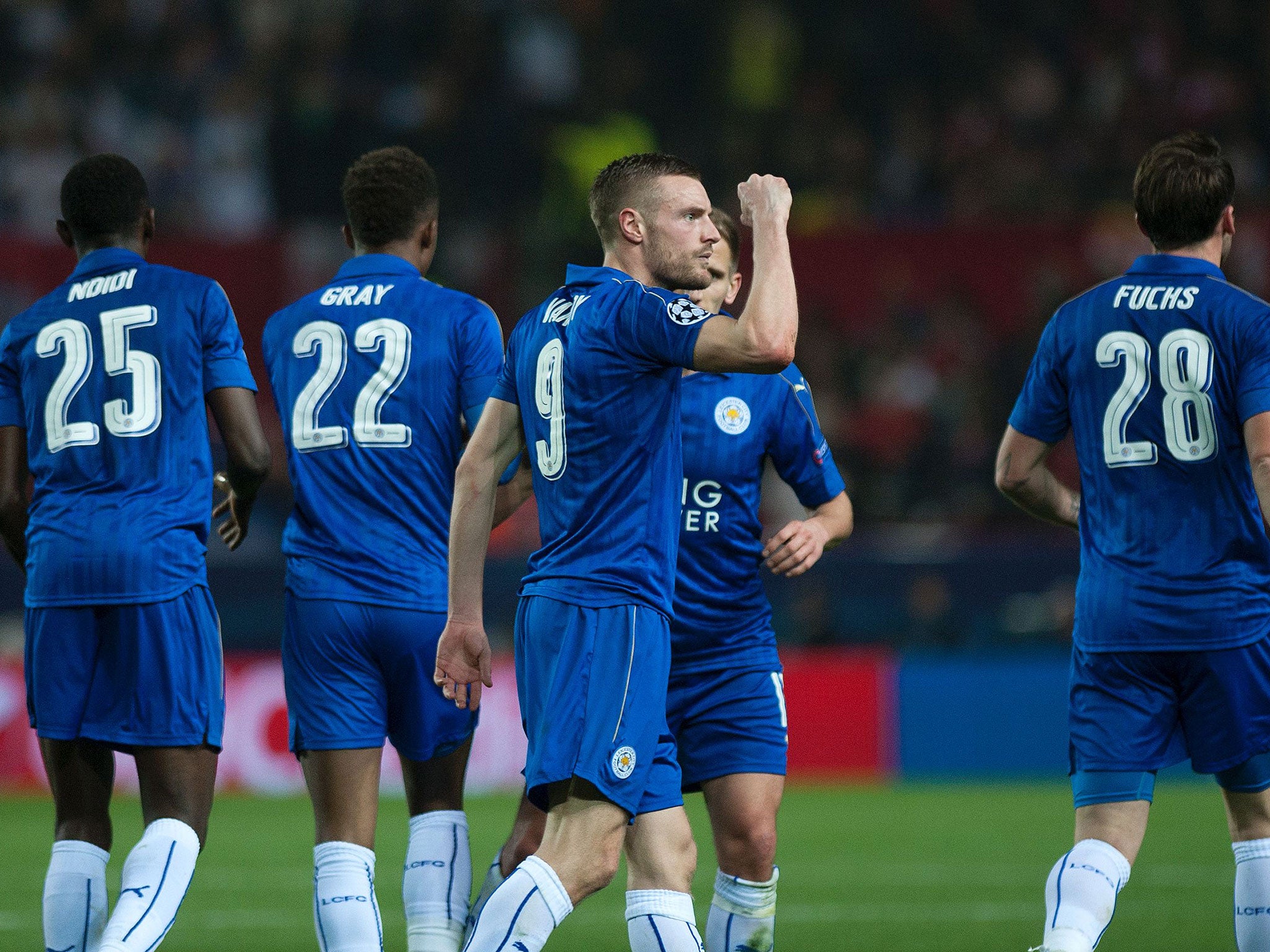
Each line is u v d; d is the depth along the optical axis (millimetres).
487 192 58719
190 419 15430
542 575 13203
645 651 12844
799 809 36469
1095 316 14758
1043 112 65188
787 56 67250
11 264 51906
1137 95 64438
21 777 40062
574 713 12680
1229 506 14180
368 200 16547
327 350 16141
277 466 47844
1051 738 42812
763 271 12508
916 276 54594
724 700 15836
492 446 13883
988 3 68000
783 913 23188
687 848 13992
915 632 44156
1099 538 14648
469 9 66375
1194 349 14211
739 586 16031
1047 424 15203
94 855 14977
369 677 15703
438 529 16078
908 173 63562
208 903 24344
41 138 61906
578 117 62125
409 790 16328
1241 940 14266
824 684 43000
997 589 45188
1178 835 31312
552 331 13336
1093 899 13516
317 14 66938
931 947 20469
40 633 15086
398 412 15891
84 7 67000
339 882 15023
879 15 67500
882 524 48938
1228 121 63688
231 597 44812
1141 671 14281
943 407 50969
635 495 12977
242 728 39969
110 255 15812
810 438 16500
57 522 15117
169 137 63281
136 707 14891
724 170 62969
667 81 66500
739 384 16156
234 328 15844
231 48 66438
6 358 15828
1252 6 67125
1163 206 14656
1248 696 14117
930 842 31000
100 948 13875
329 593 15625
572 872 12547
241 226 61531
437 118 60938
